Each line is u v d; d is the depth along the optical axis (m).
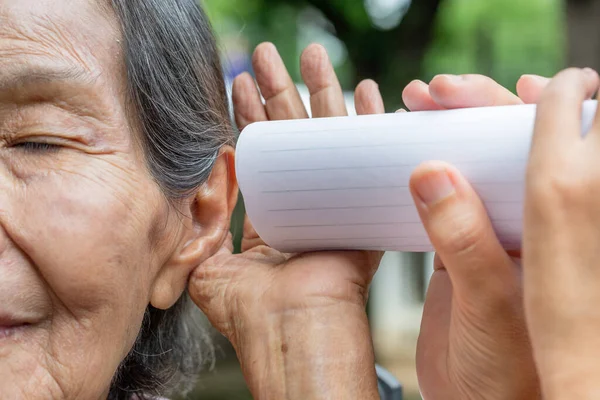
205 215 1.28
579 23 3.34
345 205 0.97
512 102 1.02
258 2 6.47
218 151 1.27
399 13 5.83
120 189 1.08
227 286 1.21
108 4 1.10
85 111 1.07
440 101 0.99
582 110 0.81
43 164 1.04
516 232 0.91
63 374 1.04
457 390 1.10
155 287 1.21
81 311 1.04
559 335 0.70
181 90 1.20
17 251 1.01
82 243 1.02
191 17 1.24
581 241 0.70
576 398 0.69
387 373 1.51
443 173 0.83
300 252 1.14
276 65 1.44
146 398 1.49
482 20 8.91
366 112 1.40
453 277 0.90
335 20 5.99
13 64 1.01
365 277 1.12
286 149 0.97
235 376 4.66
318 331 1.07
